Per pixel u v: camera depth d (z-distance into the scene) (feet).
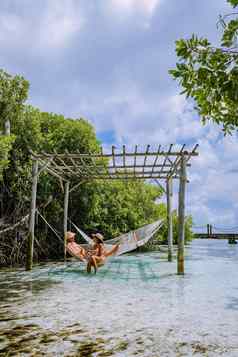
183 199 33.76
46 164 37.17
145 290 25.44
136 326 15.83
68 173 45.24
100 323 16.31
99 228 66.49
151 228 44.93
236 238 140.36
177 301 21.44
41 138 53.98
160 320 16.87
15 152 49.93
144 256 60.49
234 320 16.87
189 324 16.16
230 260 52.31
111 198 67.05
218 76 7.47
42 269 39.52
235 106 8.21
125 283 28.91
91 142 61.00
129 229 70.90
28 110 54.24
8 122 47.85
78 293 24.21
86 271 37.78
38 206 52.34
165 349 12.83
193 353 12.42
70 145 59.36
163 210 84.33
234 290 25.40
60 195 57.88
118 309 19.20
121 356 12.09
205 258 56.13
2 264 45.16
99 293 24.30
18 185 49.47
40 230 54.80
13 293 24.26
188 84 8.20
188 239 103.60
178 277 32.68
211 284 28.27
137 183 79.30
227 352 12.52
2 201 49.73
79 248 38.55
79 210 61.16
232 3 6.88
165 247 88.07
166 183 48.01
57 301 21.42
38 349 12.75
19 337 14.16
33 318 17.22
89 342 13.57
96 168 42.29
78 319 17.01
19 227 48.98
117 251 41.24
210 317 17.44
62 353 12.35
